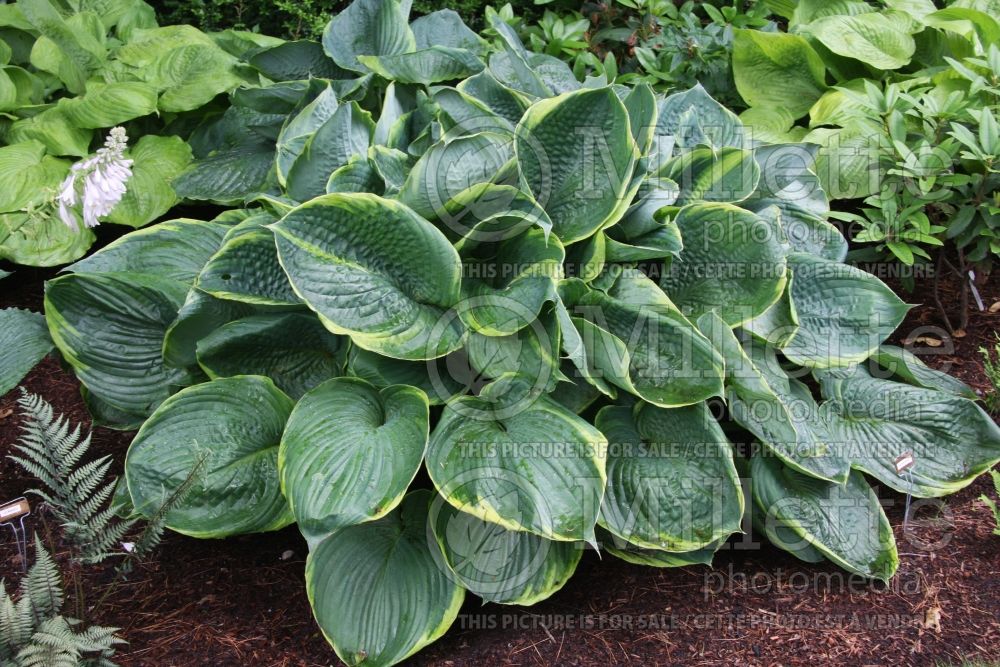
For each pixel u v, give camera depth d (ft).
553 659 7.18
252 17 12.73
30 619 6.70
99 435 8.66
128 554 7.50
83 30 10.55
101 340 7.70
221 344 7.44
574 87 9.59
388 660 6.89
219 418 7.35
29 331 7.69
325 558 7.03
